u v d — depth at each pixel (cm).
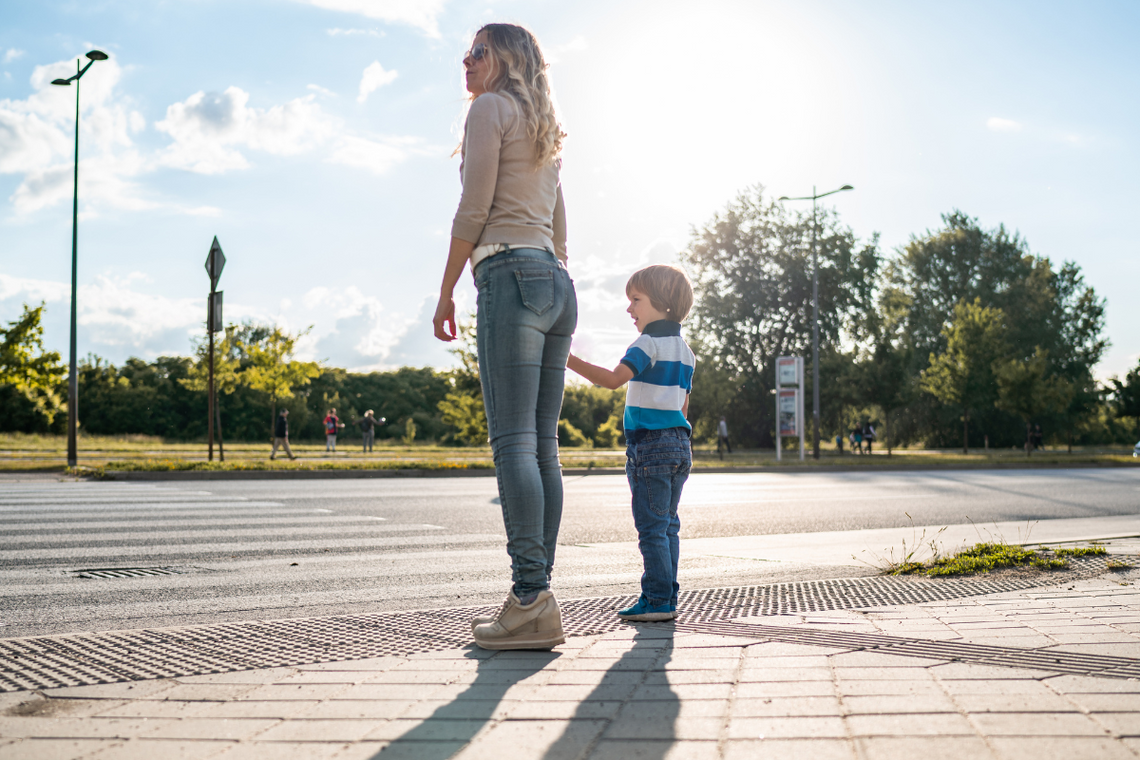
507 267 280
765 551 718
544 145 285
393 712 208
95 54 1733
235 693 233
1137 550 593
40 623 431
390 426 6569
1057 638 287
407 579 570
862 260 4269
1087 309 5434
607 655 270
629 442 367
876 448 5519
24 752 185
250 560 644
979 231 5616
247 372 2647
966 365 3788
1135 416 5881
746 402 4331
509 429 283
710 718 196
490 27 293
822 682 227
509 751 178
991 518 1030
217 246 1722
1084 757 166
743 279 4375
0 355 2234
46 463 1744
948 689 216
